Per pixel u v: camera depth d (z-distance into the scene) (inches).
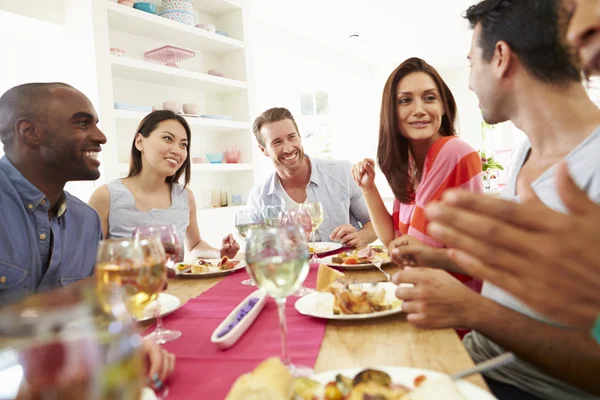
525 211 12.4
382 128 64.6
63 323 11.8
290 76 208.7
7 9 97.5
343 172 89.2
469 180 55.1
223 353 27.6
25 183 46.0
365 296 32.6
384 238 68.1
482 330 25.7
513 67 32.3
